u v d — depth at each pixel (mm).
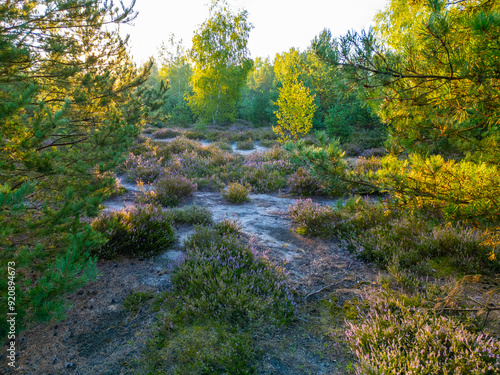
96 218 5285
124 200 8281
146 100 8172
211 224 6906
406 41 2846
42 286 2188
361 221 6164
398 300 3770
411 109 3098
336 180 3227
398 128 3248
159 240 5398
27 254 2408
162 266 4906
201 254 4914
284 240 6223
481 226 2703
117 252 5113
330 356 3131
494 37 2236
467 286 4230
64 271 2242
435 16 2549
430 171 2768
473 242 4902
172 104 40562
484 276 4418
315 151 3207
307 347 3268
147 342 3236
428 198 2777
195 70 33719
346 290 4383
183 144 16078
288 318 3715
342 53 2779
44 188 3457
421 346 2912
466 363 2645
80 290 4137
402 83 2928
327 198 9117
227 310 3662
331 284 4539
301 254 5582
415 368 2582
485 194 2482
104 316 3658
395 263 4691
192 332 3410
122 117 6113
